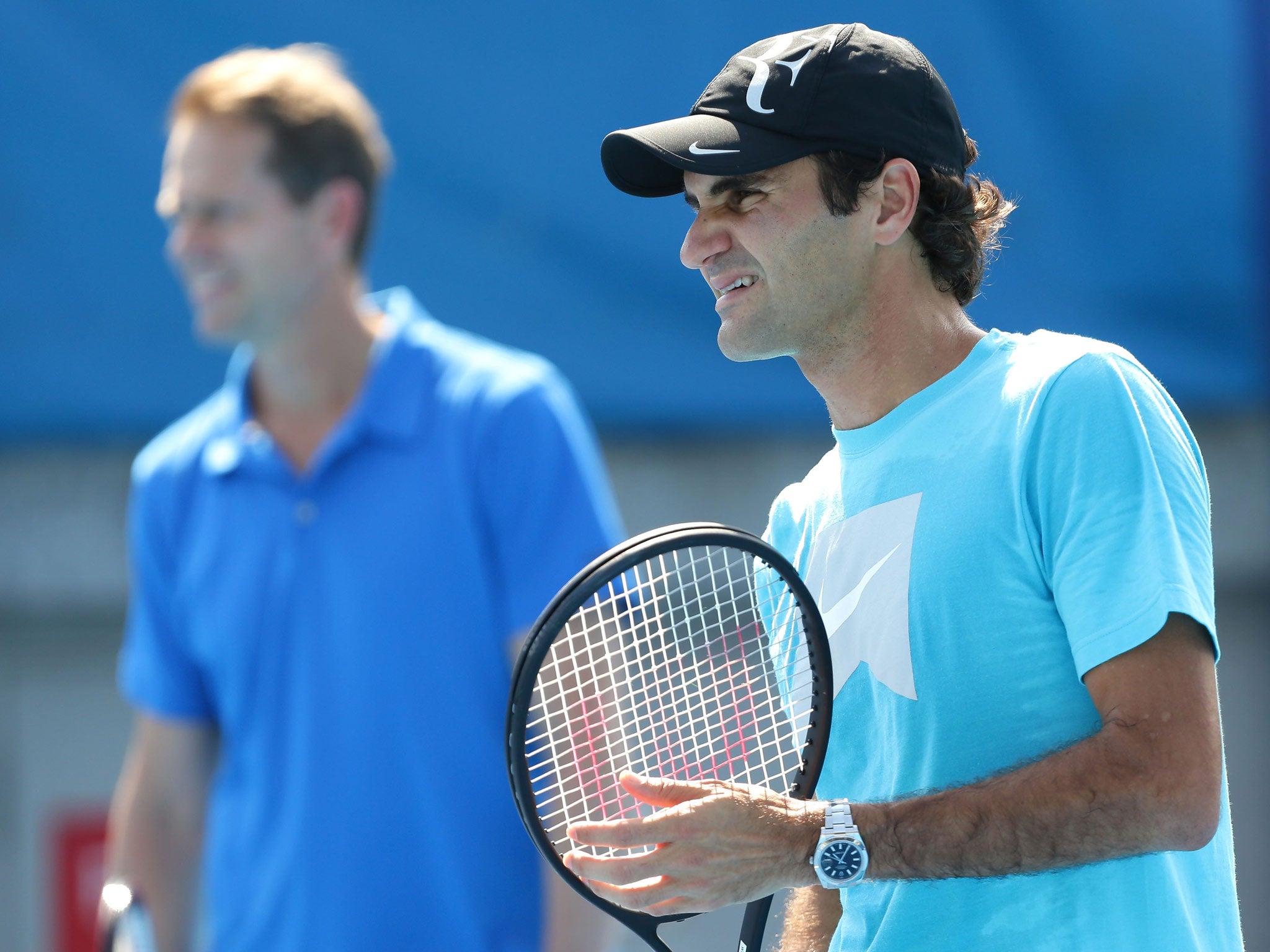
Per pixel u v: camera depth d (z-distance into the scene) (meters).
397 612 10.47
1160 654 5.74
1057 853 5.61
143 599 11.55
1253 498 20.09
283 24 17.17
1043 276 18.59
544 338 17.98
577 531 10.63
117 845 11.57
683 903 5.98
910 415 6.74
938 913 6.25
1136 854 5.65
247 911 10.55
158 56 17.11
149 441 18.00
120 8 17.02
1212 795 5.58
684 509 19.17
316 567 10.62
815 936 7.31
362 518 10.62
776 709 7.64
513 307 17.88
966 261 6.96
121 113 17.12
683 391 18.56
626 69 17.72
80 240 17.25
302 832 10.34
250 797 10.66
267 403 11.39
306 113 11.00
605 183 18.00
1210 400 19.23
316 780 10.37
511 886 10.30
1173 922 5.98
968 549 6.22
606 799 9.23
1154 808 5.52
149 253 17.45
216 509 11.05
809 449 19.55
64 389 17.38
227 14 17.12
